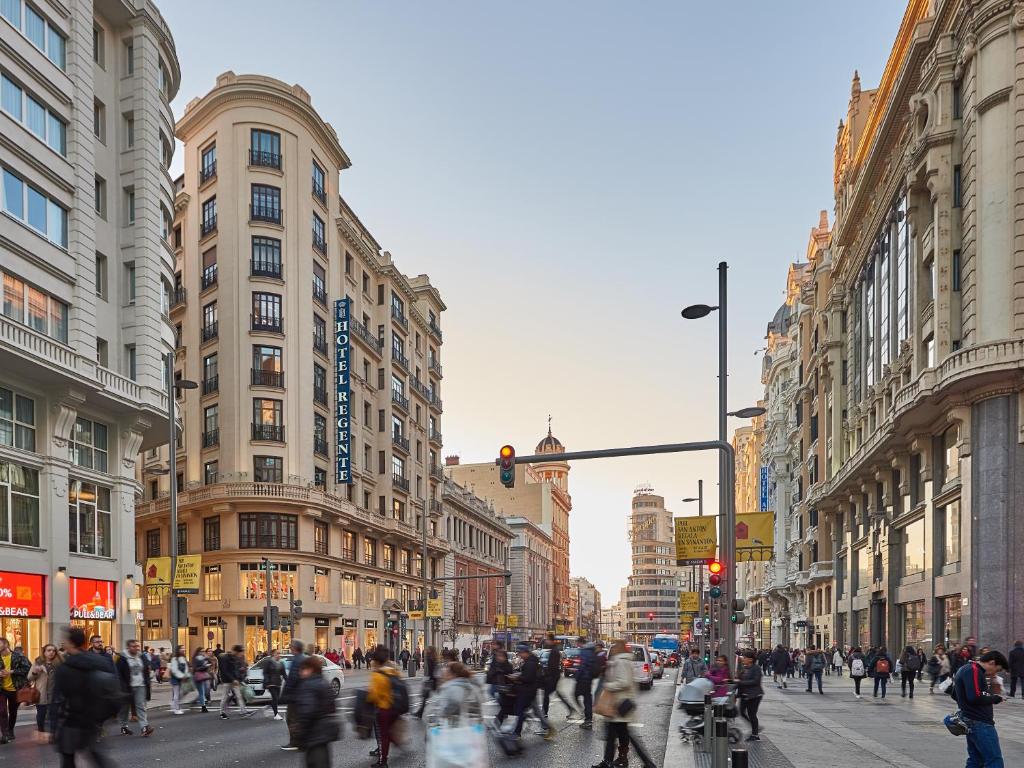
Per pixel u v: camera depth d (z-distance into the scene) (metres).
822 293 61.69
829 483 55.16
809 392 66.31
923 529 36.25
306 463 48.06
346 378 52.22
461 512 81.50
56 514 26.56
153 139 32.25
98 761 8.52
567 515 146.50
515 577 106.62
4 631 24.45
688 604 49.44
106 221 30.61
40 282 26.17
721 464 18.53
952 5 32.69
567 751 13.97
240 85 48.53
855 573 51.47
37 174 26.39
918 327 35.22
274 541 45.62
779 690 31.47
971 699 8.59
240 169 48.25
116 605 29.78
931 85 33.88
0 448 24.50
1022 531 27.80
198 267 49.72
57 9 27.88
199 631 45.88
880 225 43.41
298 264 49.25
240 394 46.59
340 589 51.09
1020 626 27.44
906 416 34.25
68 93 28.09
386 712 12.38
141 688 16.30
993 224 29.31
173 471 27.72
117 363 30.47
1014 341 28.14
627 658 12.09
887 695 27.84
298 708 8.53
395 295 64.69
